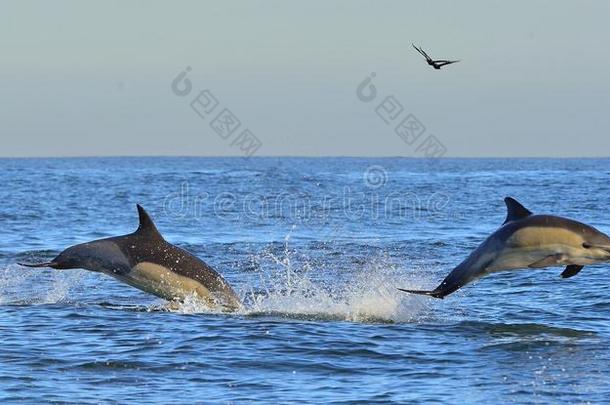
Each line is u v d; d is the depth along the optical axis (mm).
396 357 42719
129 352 42969
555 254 47125
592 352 43844
